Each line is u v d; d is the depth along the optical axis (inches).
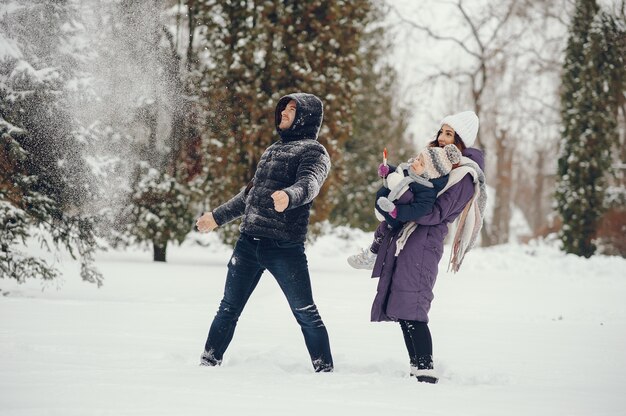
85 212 442.0
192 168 768.9
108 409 124.5
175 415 122.4
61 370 162.1
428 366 179.3
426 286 181.8
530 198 2797.7
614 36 1098.1
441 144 197.6
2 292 424.8
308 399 142.3
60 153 421.7
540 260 892.6
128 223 775.1
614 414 140.3
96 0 424.2
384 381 166.7
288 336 258.5
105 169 439.2
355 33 804.0
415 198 182.9
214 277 623.8
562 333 310.8
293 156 187.5
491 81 1608.0
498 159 1749.5
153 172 749.3
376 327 303.0
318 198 792.3
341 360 204.7
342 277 666.8
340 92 791.7
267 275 611.5
